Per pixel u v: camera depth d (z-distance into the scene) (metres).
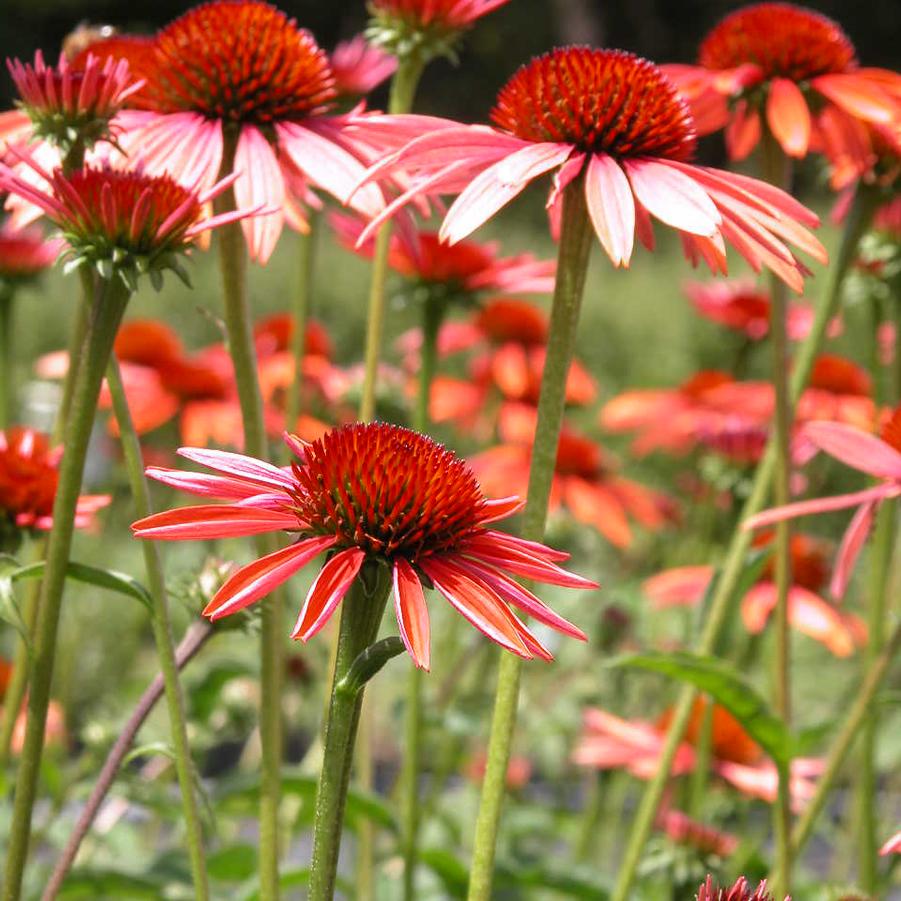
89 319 0.65
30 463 0.72
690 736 0.87
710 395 1.12
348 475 0.60
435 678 1.08
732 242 0.66
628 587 1.07
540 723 1.09
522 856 0.88
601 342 2.87
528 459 1.12
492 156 0.67
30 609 0.76
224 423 1.07
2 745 0.77
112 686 1.45
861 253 0.89
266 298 2.89
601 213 0.65
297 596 1.07
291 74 0.72
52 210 0.64
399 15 0.79
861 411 1.09
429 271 0.91
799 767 0.86
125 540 1.75
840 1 5.64
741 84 0.77
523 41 5.73
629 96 0.68
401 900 0.88
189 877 0.85
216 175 0.70
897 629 0.75
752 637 0.94
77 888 0.82
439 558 0.60
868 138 0.80
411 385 1.11
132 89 0.67
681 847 0.83
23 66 0.67
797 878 0.88
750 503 0.80
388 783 1.43
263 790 0.71
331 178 0.71
